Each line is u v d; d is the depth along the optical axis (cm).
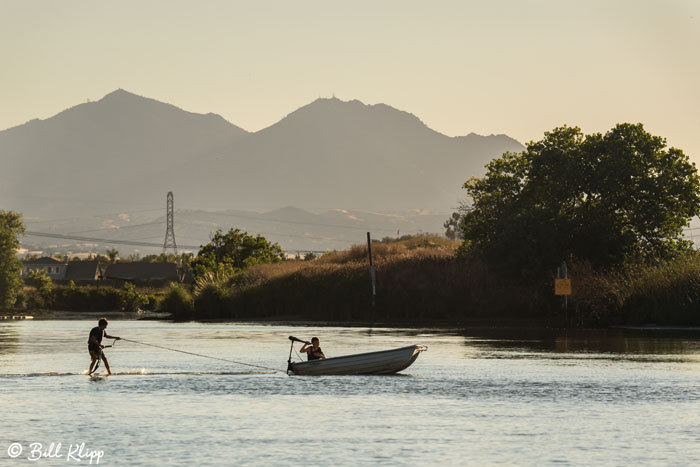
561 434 3784
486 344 8525
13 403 4634
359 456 3359
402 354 5869
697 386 5300
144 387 5297
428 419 4156
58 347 8575
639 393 5003
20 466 3209
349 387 5297
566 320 11775
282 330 11425
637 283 11356
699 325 10756
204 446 3534
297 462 3259
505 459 3309
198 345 8725
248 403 4653
